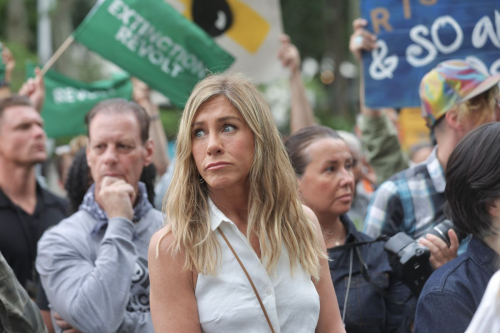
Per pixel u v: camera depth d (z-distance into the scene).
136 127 7.35
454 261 5.21
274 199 5.02
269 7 11.98
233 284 4.83
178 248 4.87
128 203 6.94
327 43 45.00
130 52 10.88
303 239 5.09
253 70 11.97
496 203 4.99
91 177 8.39
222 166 4.85
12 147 9.48
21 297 4.97
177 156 5.03
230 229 4.95
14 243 9.25
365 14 9.73
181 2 11.90
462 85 7.61
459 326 4.91
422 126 15.52
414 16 9.63
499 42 9.55
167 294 4.88
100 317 6.41
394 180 7.79
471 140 5.14
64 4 34.84
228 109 4.90
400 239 6.67
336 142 7.22
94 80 37.78
